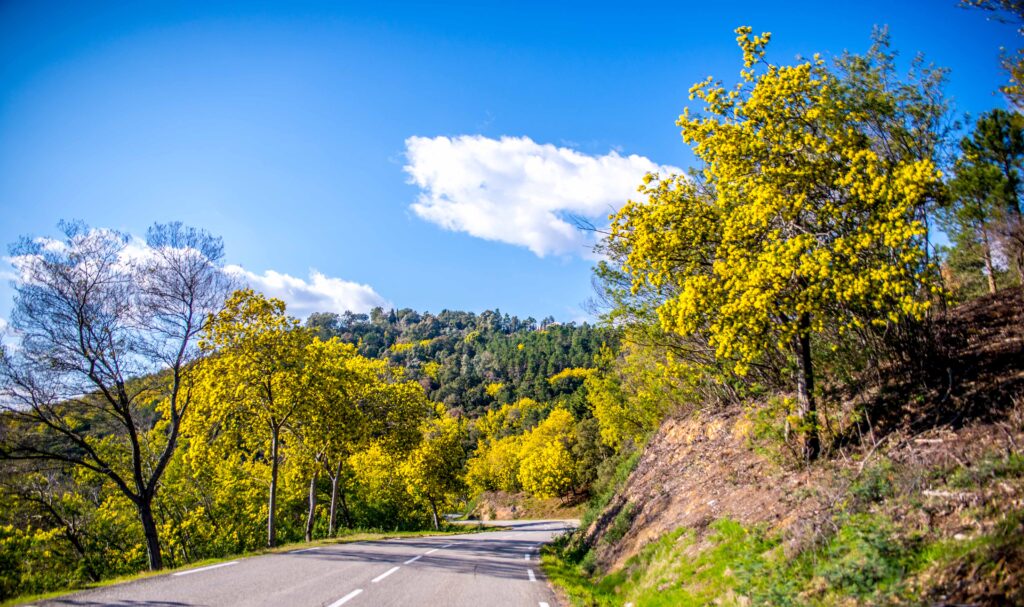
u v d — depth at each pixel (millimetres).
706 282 9914
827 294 8922
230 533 32531
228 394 21000
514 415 124062
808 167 9625
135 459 17734
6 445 15883
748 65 10539
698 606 7332
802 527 7320
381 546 19156
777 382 13883
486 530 44688
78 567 25312
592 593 10938
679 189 11508
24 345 15875
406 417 29484
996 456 6352
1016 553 4688
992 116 11242
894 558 5637
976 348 9711
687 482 13312
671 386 19219
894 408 9531
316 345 24391
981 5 10000
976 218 11516
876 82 11266
